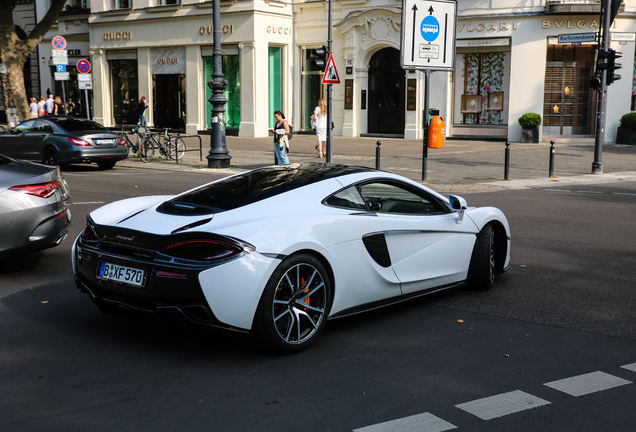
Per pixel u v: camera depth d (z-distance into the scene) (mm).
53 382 3779
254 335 4113
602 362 4156
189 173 16359
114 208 4863
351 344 4496
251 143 25109
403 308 5406
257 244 4043
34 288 5887
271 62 28484
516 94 24281
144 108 28375
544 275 6508
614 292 5863
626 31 23594
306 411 3410
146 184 13648
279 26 28219
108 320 4969
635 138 24109
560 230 8945
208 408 3439
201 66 29047
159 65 30422
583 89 24500
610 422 3299
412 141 25375
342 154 20656
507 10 23922
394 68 26844
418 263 5199
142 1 30266
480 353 4312
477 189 13992
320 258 4414
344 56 27609
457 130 25953
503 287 6062
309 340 4352
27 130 16734
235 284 3936
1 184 5973
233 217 4250
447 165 18031
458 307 5426
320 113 19688
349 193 4844
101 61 32344
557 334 4719
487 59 25047
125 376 3875
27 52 21750
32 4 35625
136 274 4145
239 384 3766
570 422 3297
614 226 9258
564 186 14609
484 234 5844
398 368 4035
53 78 35812
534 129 23844
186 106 29750
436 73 25625
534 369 4023
